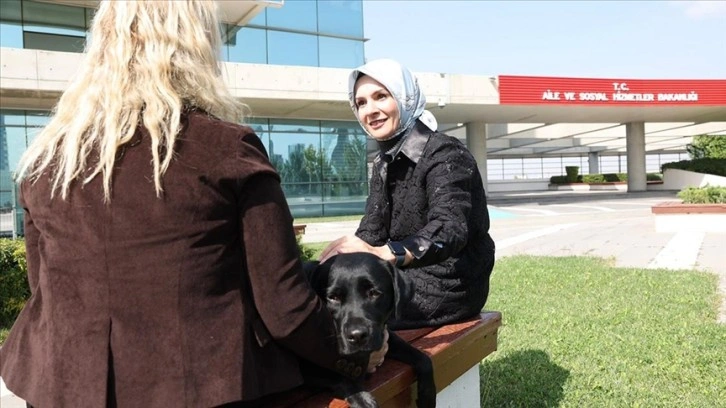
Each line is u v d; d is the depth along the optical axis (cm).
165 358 155
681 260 985
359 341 198
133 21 171
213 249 161
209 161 157
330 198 2414
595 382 425
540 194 4272
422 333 300
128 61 167
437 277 309
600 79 2569
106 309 157
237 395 161
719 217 1355
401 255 235
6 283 643
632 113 3041
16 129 1811
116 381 154
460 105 2439
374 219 312
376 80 288
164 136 158
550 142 5075
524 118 3089
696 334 535
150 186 155
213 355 159
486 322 329
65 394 157
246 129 167
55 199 163
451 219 255
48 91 1662
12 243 676
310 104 2114
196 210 156
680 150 6216
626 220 1858
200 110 170
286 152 2339
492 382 432
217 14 189
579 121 3397
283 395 204
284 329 169
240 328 166
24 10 1875
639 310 630
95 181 158
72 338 159
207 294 161
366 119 296
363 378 221
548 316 614
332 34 2322
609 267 929
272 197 166
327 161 2409
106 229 156
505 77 2409
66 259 161
